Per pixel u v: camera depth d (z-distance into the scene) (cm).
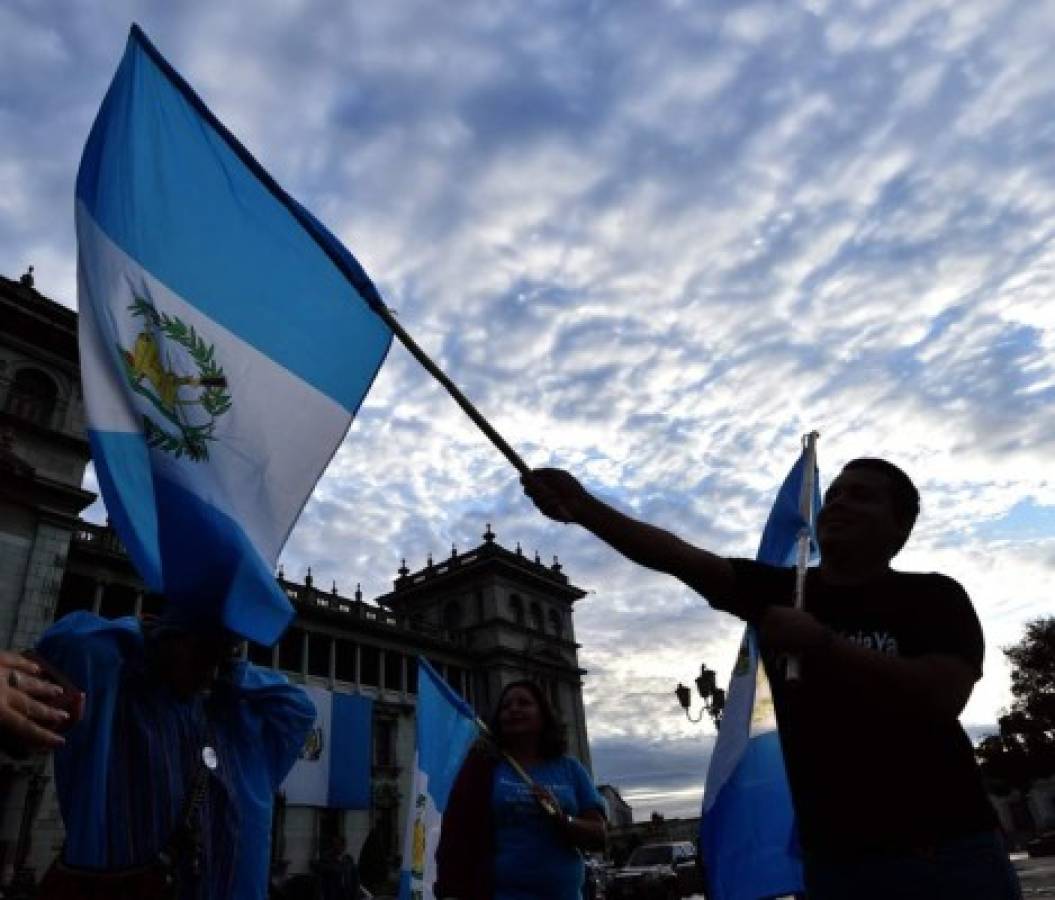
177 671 290
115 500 268
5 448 2506
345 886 1209
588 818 423
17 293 2714
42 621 2438
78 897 249
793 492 425
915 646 209
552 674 4922
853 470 249
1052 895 1465
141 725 278
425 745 689
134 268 299
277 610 295
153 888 260
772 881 383
